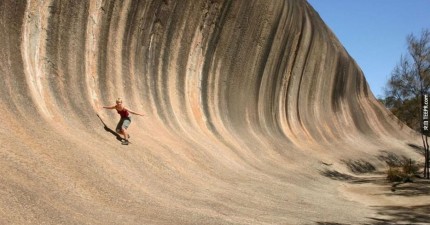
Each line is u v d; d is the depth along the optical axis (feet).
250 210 36.14
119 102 43.91
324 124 115.24
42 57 42.39
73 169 32.14
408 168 80.02
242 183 47.55
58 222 23.38
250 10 77.66
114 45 52.11
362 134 136.05
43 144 33.58
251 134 77.00
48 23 43.24
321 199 47.65
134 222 26.48
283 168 67.21
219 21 71.41
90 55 48.34
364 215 41.09
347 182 70.38
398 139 151.64
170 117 58.13
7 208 22.71
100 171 34.06
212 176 46.75
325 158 88.07
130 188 33.71
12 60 38.91
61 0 44.42
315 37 108.78
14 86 37.73
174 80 63.31
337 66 126.52
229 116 73.97
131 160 39.83
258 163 64.03
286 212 37.65
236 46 76.59
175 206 32.65
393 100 97.91
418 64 91.76
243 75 79.66
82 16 47.06
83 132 40.52
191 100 65.98
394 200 51.93
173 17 62.08
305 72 106.83
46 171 29.76
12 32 39.73
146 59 58.03
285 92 98.07
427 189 60.34
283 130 93.09
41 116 37.86
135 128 48.42
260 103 86.17
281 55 92.94
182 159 47.19
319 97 116.47
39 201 24.98
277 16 85.61
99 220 25.46
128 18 53.98
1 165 27.25
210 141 61.05
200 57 69.00
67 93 43.50
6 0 39.29
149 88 57.06
